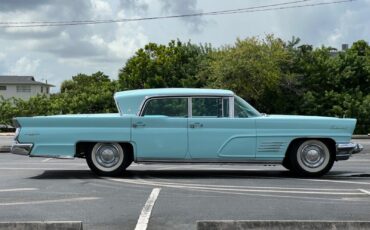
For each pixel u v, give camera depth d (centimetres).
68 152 1077
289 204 800
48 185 983
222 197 860
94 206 789
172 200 831
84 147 1100
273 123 1084
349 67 3959
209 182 1028
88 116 1091
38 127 1082
